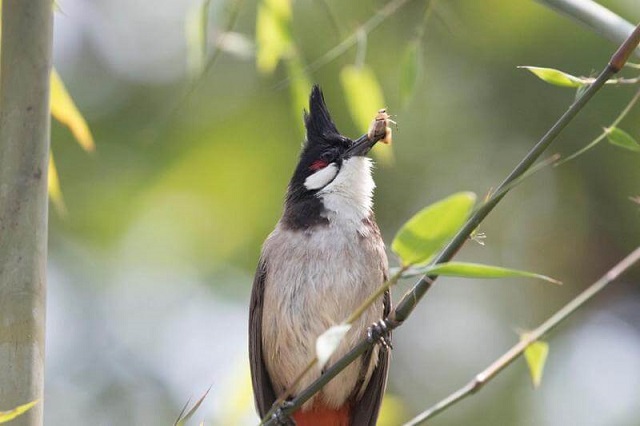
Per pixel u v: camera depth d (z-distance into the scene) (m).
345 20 10.45
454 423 11.48
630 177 11.30
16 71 5.23
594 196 11.55
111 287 11.71
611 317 12.10
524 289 12.05
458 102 11.25
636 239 11.54
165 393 11.70
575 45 10.85
